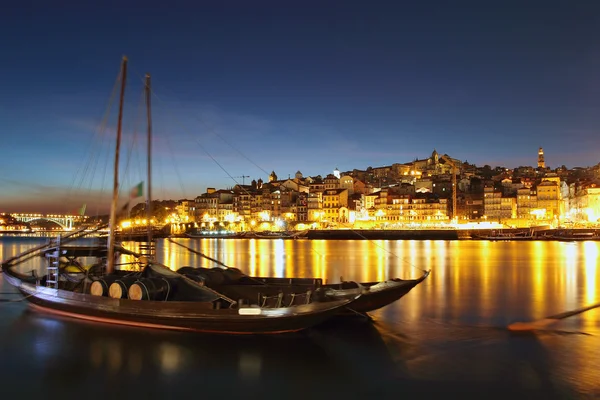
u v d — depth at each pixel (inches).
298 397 685.9
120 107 1205.1
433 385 721.6
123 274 1219.2
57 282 1147.9
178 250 4653.1
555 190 7421.3
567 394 685.9
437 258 3307.1
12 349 889.5
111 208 1198.3
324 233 7224.4
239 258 3496.6
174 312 954.7
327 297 991.6
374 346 896.9
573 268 2486.5
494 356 842.8
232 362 815.7
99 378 760.3
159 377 760.3
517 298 1438.2
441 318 1131.3
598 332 1005.8
